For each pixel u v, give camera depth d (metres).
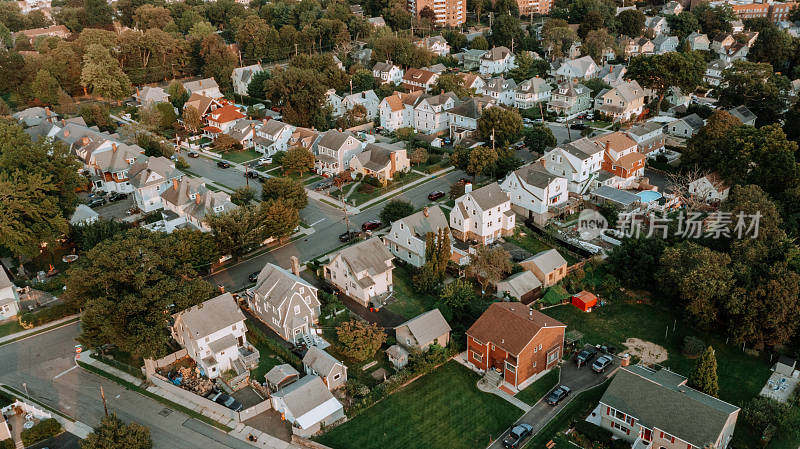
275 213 95.94
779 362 69.81
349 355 71.69
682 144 132.12
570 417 63.91
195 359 71.94
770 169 99.81
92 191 119.31
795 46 172.88
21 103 167.25
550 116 158.62
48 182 97.44
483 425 63.22
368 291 82.56
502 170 117.62
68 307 81.12
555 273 85.69
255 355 72.19
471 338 70.81
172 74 196.88
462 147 130.25
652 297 83.38
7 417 65.25
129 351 71.25
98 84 166.50
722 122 110.12
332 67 178.00
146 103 162.00
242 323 73.75
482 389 68.25
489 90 170.12
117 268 70.94
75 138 127.94
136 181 109.94
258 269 92.06
